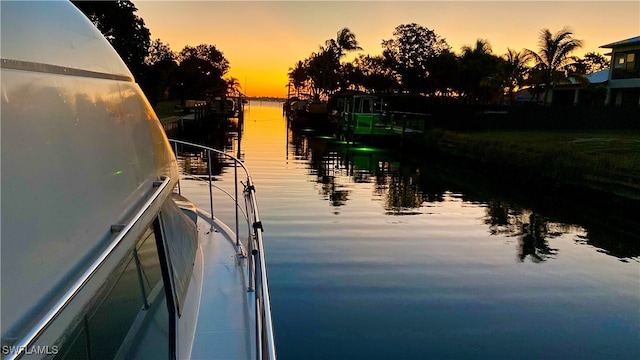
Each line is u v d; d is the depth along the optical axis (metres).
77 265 1.45
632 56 37.16
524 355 6.35
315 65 65.44
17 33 1.43
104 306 1.71
